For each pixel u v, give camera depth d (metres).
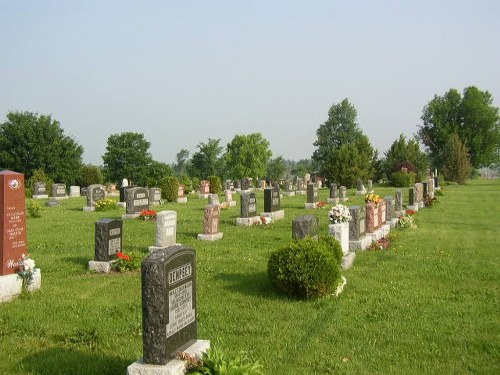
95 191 31.38
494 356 7.67
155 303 6.10
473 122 80.06
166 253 6.30
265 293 10.98
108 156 68.75
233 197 40.78
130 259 13.36
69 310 9.66
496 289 11.62
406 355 7.71
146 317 6.13
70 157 66.06
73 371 6.91
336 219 14.53
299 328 8.84
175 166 116.69
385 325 9.02
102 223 13.30
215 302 10.34
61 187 40.38
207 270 13.17
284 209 30.30
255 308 9.95
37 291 10.93
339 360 7.46
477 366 7.33
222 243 17.77
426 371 7.16
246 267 13.49
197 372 5.96
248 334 8.52
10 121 64.44
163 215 15.74
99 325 8.77
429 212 29.41
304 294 10.52
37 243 17.77
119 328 8.63
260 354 7.64
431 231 21.58
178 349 6.45
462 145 65.06
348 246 14.85
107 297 10.60
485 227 23.00
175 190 36.59
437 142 82.81
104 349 7.72
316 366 7.24
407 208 30.12
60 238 18.91
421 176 60.28
